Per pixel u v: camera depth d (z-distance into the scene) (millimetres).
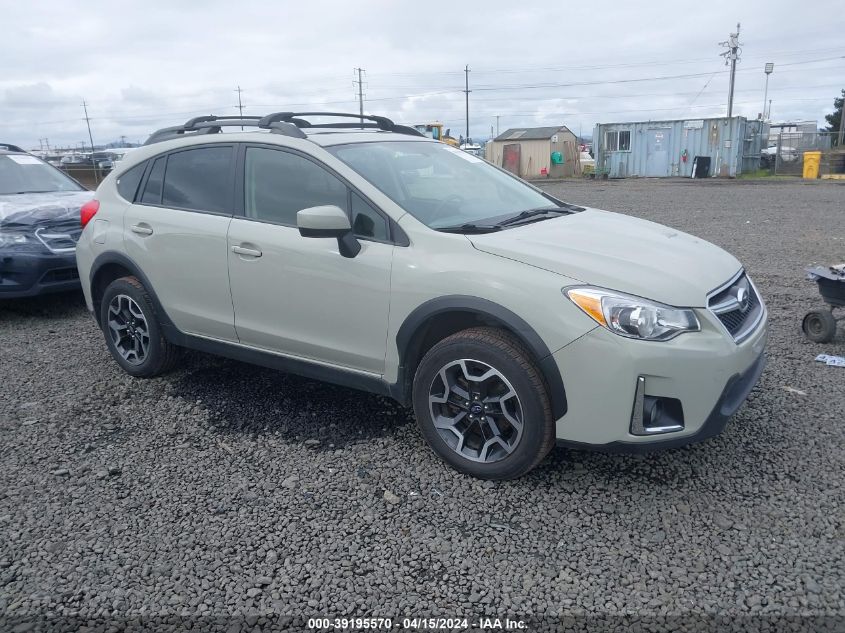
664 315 3125
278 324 4145
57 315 7066
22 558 3012
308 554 3012
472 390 3498
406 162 4289
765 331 3691
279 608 2695
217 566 2941
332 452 3910
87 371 5301
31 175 8008
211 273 4371
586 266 3287
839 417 4203
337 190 3910
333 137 4250
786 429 4059
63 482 3633
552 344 3191
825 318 5547
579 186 29953
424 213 3799
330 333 3922
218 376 5090
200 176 4551
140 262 4758
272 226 4113
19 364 5500
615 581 2814
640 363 3086
